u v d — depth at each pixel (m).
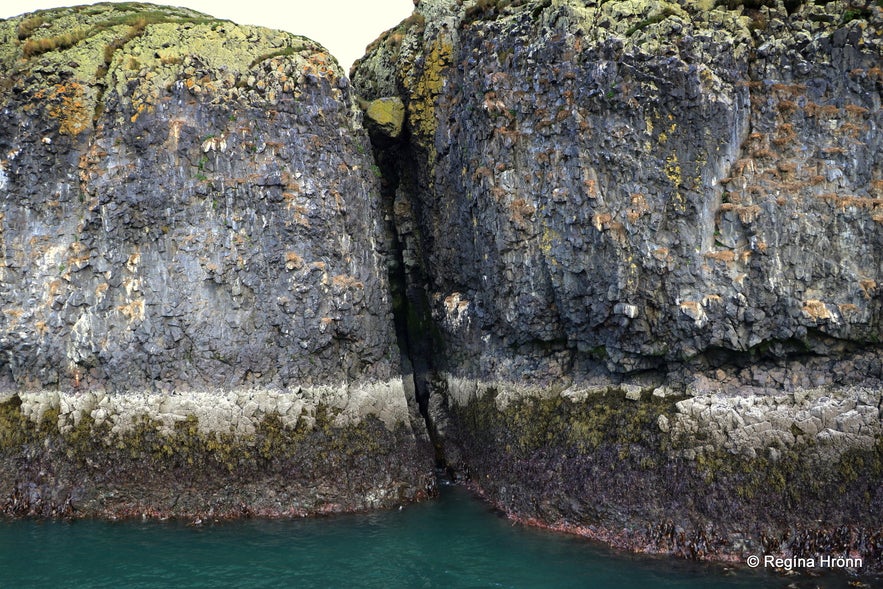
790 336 17.14
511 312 20.81
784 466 16.86
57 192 21.14
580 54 19.12
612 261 18.42
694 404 17.78
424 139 24.38
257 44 22.31
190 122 20.88
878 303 16.67
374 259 22.94
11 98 21.39
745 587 15.21
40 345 20.70
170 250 20.55
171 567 16.66
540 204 19.86
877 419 16.52
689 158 17.98
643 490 17.62
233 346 20.33
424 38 24.61
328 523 19.38
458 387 23.75
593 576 16.03
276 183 20.97
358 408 21.48
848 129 17.33
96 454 19.88
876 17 17.28
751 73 18.22
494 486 20.88
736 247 17.67
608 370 19.31
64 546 17.73
